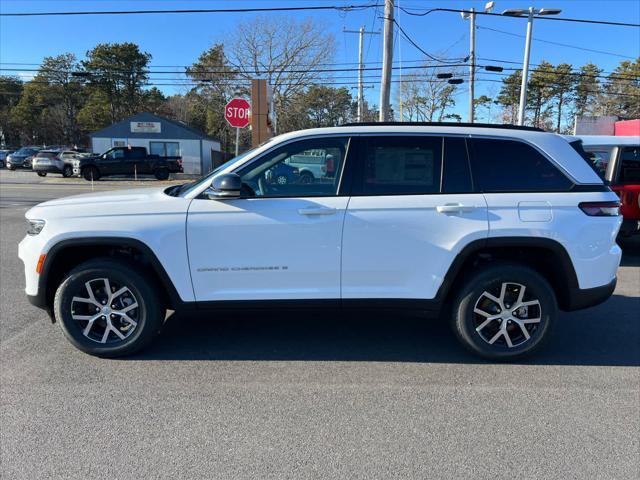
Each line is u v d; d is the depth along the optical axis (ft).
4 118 255.09
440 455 8.60
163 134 127.13
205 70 148.25
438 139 12.15
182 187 13.37
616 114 192.34
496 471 8.16
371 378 11.64
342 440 9.04
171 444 8.88
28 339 13.73
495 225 11.69
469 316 12.26
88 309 12.50
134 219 11.75
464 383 11.39
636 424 9.64
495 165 12.11
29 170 136.05
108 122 234.17
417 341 14.02
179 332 14.55
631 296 18.56
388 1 49.65
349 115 221.25
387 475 8.04
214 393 10.81
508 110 219.41
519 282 12.05
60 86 245.86
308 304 12.19
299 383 11.34
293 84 127.54
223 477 7.97
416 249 11.88
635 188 23.29
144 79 232.32
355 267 11.96
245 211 11.76
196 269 11.93
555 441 9.05
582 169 12.25
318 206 11.74
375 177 12.03
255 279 12.01
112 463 8.32
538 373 11.95
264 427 9.47
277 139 12.24
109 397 10.57
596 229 11.92
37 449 8.69
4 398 10.48
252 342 13.83
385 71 50.78
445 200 11.81
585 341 14.05
